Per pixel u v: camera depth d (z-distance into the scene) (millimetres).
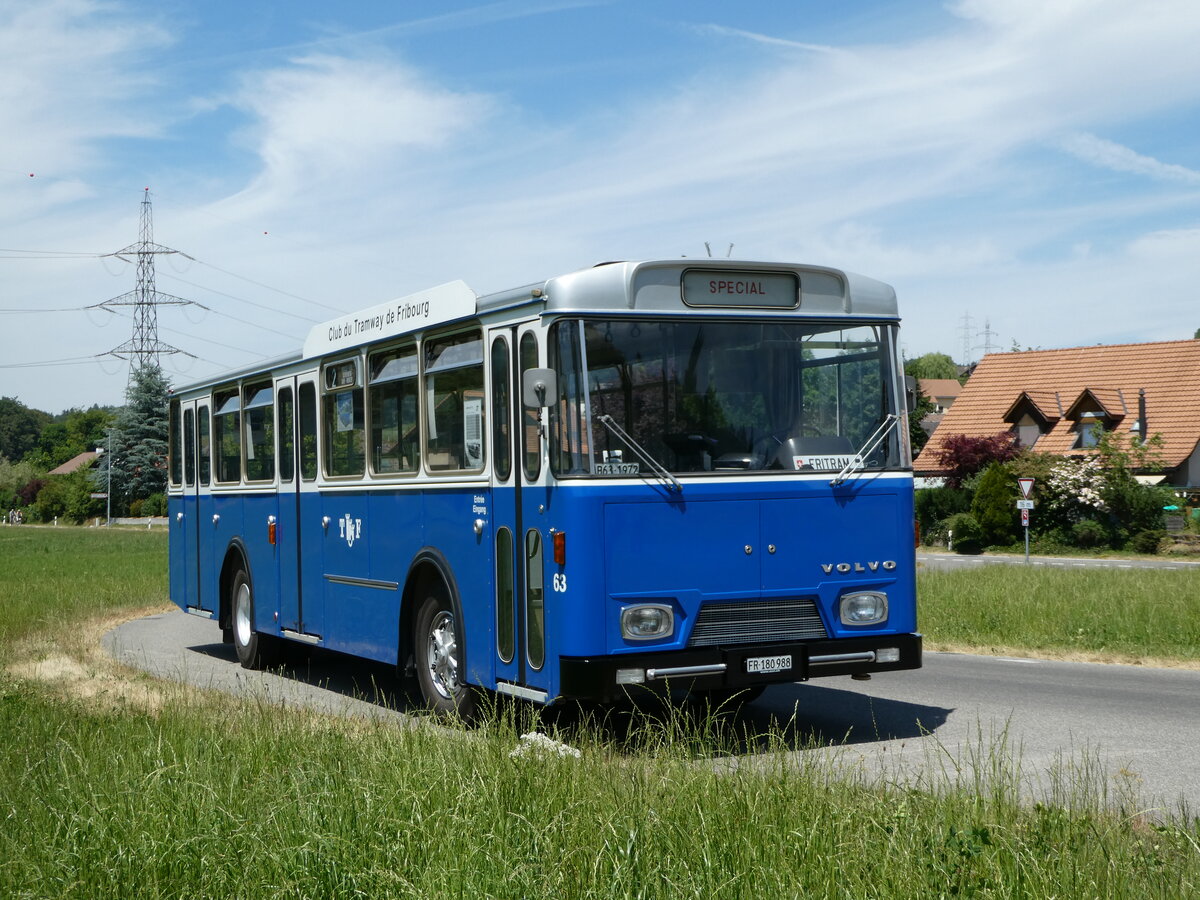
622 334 8602
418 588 10570
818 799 5992
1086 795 6480
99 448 120438
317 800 6180
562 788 6340
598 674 8273
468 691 9766
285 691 12547
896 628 9141
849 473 9039
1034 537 49562
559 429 8477
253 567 14320
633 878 5027
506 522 9125
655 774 6609
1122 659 14203
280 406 13586
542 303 8641
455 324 9852
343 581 12008
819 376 9094
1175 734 9406
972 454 55594
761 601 8773
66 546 58094
